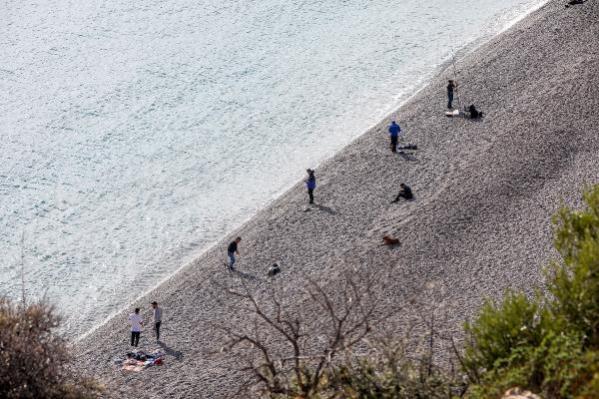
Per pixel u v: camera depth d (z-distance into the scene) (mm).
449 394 62781
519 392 59375
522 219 126875
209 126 199375
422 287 111875
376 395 63031
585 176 136250
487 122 165125
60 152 191000
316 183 156875
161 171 181625
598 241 70438
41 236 159875
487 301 77125
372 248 127250
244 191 169500
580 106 161625
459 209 133375
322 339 100688
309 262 128750
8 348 76188
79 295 141000
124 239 157625
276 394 66188
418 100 186500
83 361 111750
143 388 101125
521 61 191875
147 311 124938
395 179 150375
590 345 63125
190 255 150000
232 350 104875
